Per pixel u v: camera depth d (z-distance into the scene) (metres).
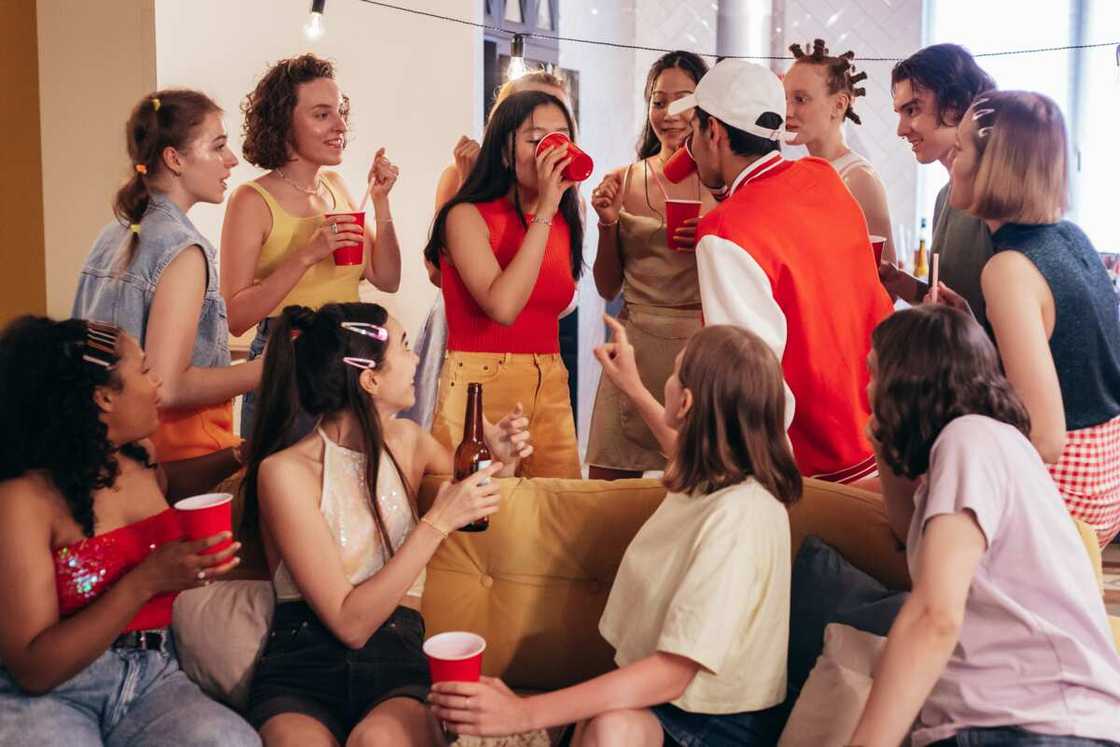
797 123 3.35
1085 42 5.24
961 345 1.58
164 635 1.98
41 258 3.55
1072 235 2.05
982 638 1.50
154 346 2.27
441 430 2.68
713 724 1.76
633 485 2.23
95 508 1.88
